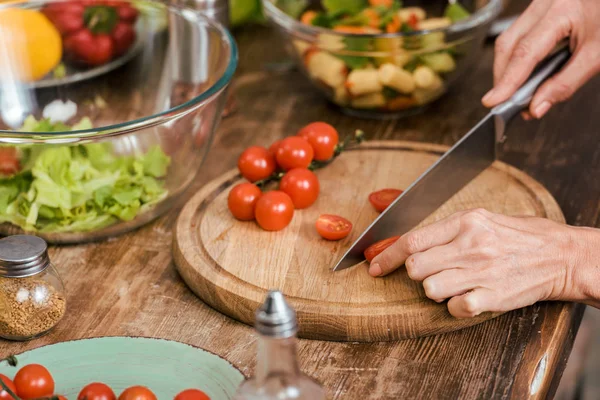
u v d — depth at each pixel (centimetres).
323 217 143
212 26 156
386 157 158
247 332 133
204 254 139
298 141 150
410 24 174
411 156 158
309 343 132
